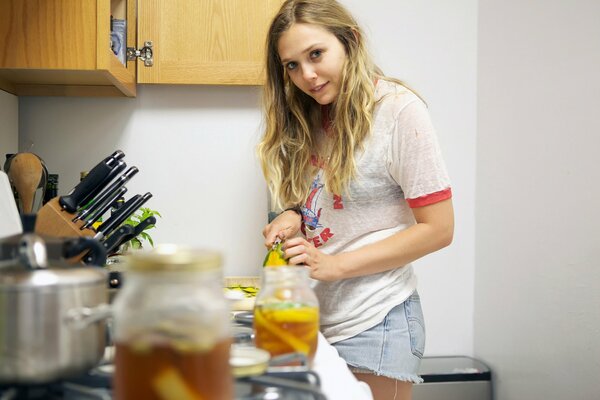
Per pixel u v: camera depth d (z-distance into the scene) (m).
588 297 1.83
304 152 1.67
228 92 2.32
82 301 0.68
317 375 0.72
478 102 2.47
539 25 2.09
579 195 1.87
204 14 2.09
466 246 2.52
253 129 2.33
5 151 2.06
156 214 2.11
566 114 1.94
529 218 2.13
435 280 2.51
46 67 1.67
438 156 1.46
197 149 2.32
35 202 1.77
